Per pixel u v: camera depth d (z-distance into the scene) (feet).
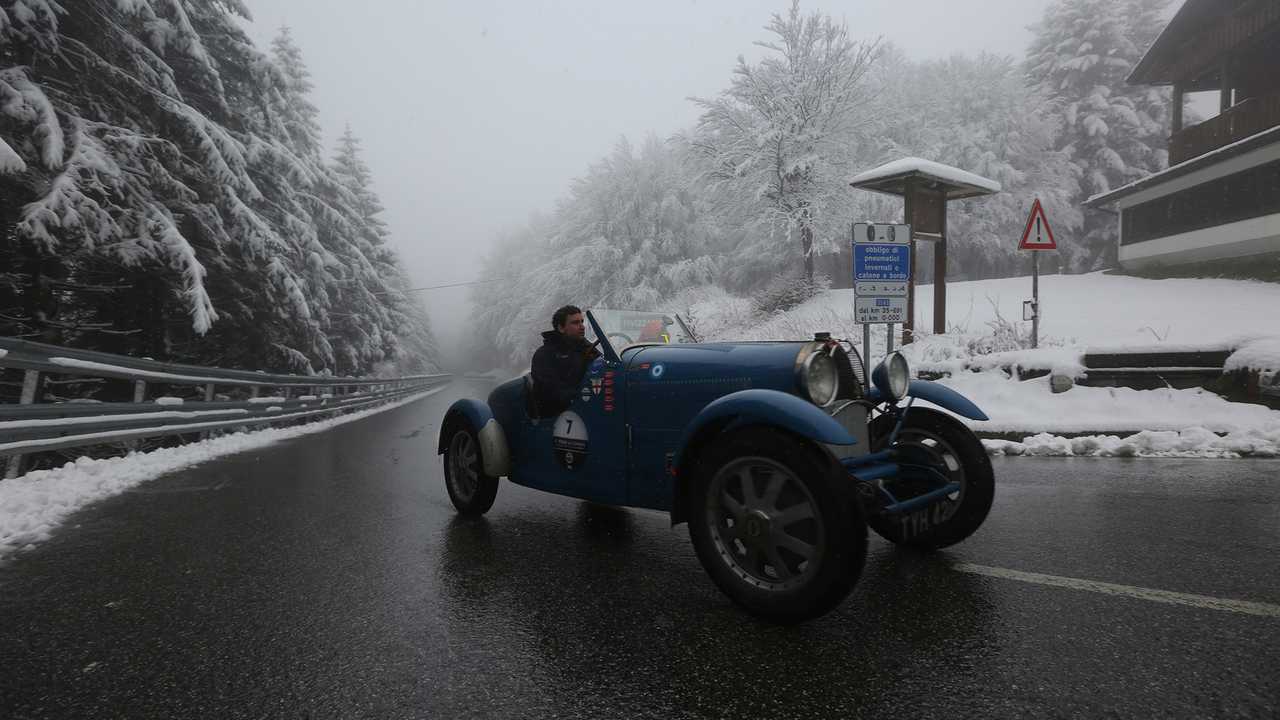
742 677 7.51
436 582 11.11
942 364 29.48
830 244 78.18
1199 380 24.32
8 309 35.14
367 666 8.04
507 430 15.12
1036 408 25.81
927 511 12.12
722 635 8.69
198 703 7.22
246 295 47.11
